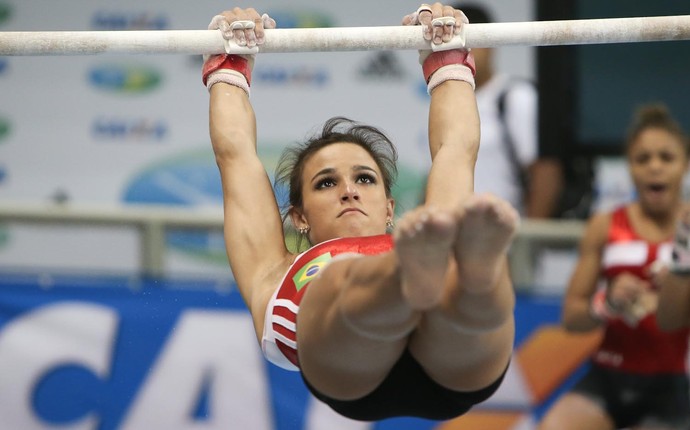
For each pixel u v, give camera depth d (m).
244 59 15.33
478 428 21.14
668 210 20.66
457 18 14.83
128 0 25.17
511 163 23.86
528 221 23.06
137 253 21.97
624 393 20.69
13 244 22.50
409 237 10.80
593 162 25.16
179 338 20.64
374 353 12.23
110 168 24.88
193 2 25.19
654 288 20.42
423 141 24.94
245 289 14.07
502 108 23.84
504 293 11.56
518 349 21.25
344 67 24.94
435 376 12.78
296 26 25.28
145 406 20.50
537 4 25.58
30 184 24.81
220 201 24.88
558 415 20.78
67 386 20.45
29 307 20.53
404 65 24.97
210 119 14.98
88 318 20.56
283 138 24.86
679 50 25.56
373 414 13.38
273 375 20.72
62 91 24.83
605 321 20.53
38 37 14.53
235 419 20.58
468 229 10.89
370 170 14.62
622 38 14.73
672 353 20.52
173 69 24.88
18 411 20.34
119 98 24.88
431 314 12.00
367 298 11.55
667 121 20.86
